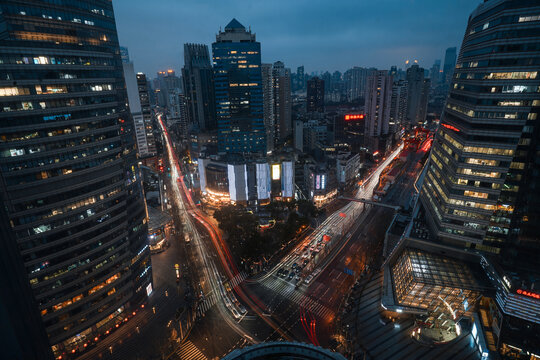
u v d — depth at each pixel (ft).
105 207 314.76
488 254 338.34
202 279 428.97
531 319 258.57
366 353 292.40
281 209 610.24
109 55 310.45
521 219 305.73
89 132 293.23
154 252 500.33
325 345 308.60
